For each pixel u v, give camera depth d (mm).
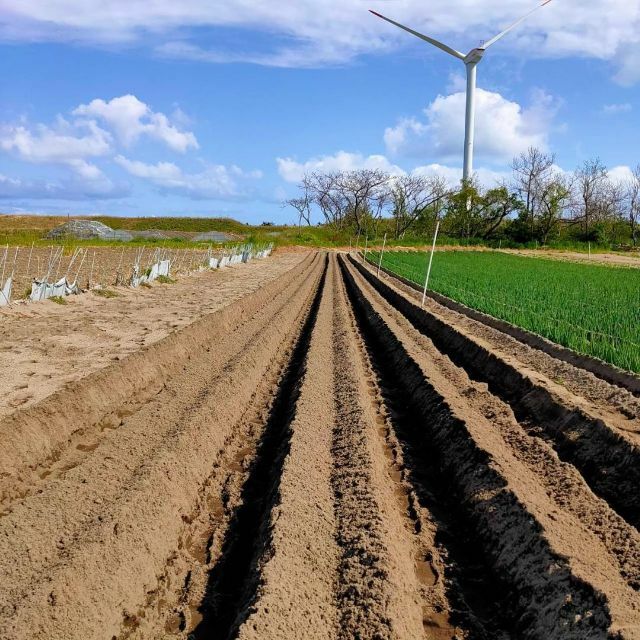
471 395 9492
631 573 4723
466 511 6402
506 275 31875
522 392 10031
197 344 13586
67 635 4234
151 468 6465
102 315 15617
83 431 8273
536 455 7133
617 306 17375
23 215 88375
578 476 6445
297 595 4625
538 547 5078
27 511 5598
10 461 6707
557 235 78375
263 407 10203
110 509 5598
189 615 4840
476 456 7000
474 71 54125
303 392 9695
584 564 4707
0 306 14664
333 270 41906
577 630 4160
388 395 10922
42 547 5035
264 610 4320
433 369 10969
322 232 91250
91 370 10102
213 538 5969
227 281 27484
